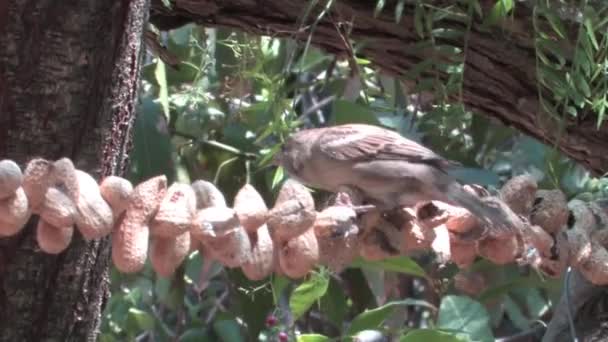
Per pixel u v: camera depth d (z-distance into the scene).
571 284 3.74
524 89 3.57
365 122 4.15
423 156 3.05
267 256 2.52
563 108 3.48
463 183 3.04
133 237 2.33
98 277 2.66
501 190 3.00
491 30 3.47
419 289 5.94
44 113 2.52
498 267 4.55
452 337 3.50
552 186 4.05
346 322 5.68
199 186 2.50
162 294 4.71
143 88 4.94
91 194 2.28
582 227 3.02
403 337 3.51
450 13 3.34
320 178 3.26
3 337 2.57
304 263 2.59
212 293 5.43
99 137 2.57
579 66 3.21
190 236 2.43
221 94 4.48
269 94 3.77
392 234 2.93
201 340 4.59
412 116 4.19
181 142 4.77
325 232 2.69
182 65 4.56
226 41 4.04
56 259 2.57
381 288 4.78
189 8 3.66
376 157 3.07
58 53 2.51
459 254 3.02
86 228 2.26
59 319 2.60
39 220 2.32
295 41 3.63
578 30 3.38
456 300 3.87
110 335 4.67
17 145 2.51
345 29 3.59
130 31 2.60
